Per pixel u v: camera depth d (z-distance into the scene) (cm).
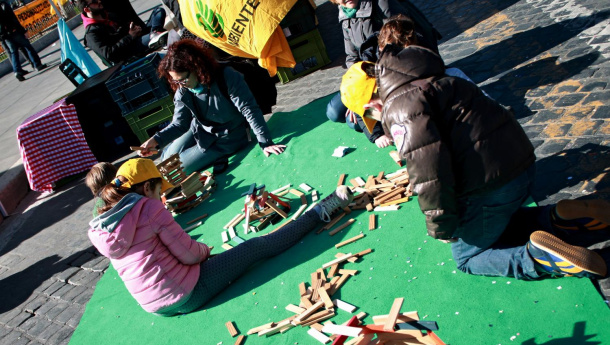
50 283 500
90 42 810
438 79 241
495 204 251
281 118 621
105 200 353
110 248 343
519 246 267
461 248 285
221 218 476
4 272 559
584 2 564
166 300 354
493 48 561
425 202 240
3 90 1558
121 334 381
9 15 1509
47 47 2012
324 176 466
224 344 330
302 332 312
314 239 393
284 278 365
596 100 402
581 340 240
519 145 243
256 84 579
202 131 560
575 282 265
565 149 368
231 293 374
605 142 355
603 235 260
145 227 346
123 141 733
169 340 354
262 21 569
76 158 716
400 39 300
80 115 708
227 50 616
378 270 335
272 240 389
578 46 485
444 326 277
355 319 240
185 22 620
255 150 570
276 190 475
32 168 702
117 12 960
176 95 542
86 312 429
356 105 305
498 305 274
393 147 458
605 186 319
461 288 294
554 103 423
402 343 229
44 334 425
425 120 230
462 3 724
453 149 239
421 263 324
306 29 697
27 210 696
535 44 529
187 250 357
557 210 260
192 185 511
